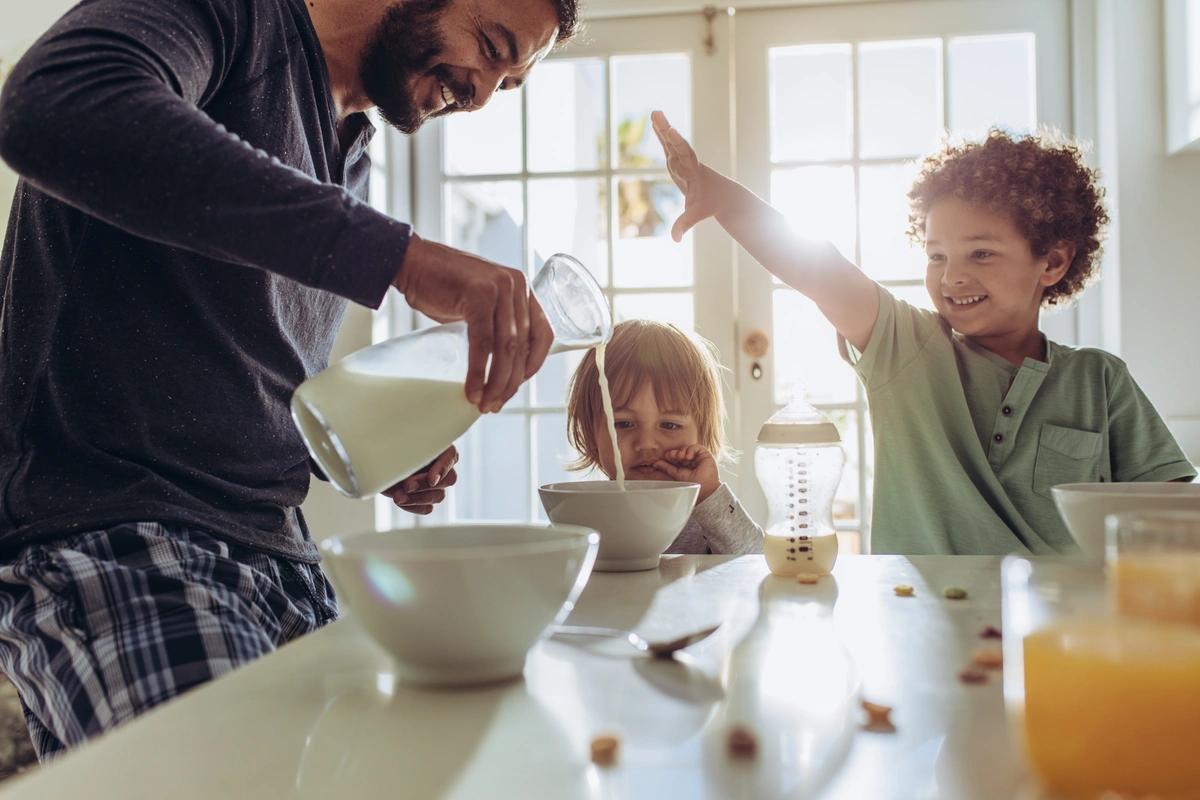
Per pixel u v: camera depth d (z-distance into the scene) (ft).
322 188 2.28
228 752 1.38
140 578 2.63
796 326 7.99
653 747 1.38
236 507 3.17
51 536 2.80
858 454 8.01
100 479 2.92
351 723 1.51
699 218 4.44
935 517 4.40
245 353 3.18
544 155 8.43
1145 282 7.18
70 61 2.25
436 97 3.67
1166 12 7.07
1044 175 4.63
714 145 7.93
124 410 2.97
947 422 4.51
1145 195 7.17
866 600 2.32
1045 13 7.61
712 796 1.21
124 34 2.39
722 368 7.15
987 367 4.59
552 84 8.50
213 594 2.67
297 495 3.45
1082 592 1.45
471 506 12.12
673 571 2.80
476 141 8.30
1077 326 7.58
